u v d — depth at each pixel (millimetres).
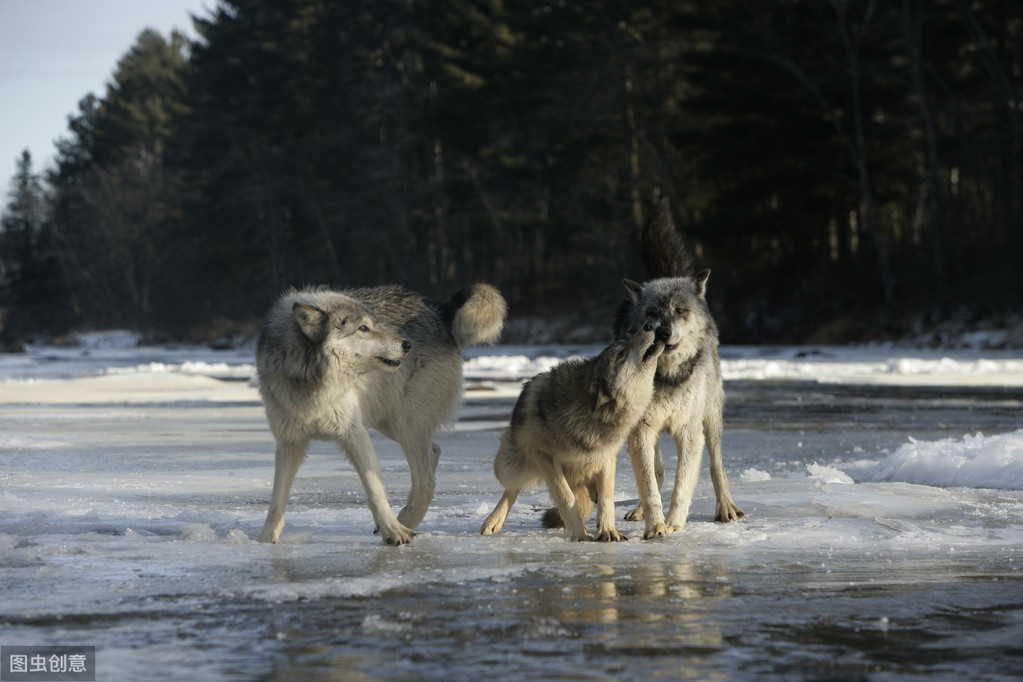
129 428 16484
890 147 53969
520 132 63844
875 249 56094
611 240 65812
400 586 5367
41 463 11727
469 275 81188
